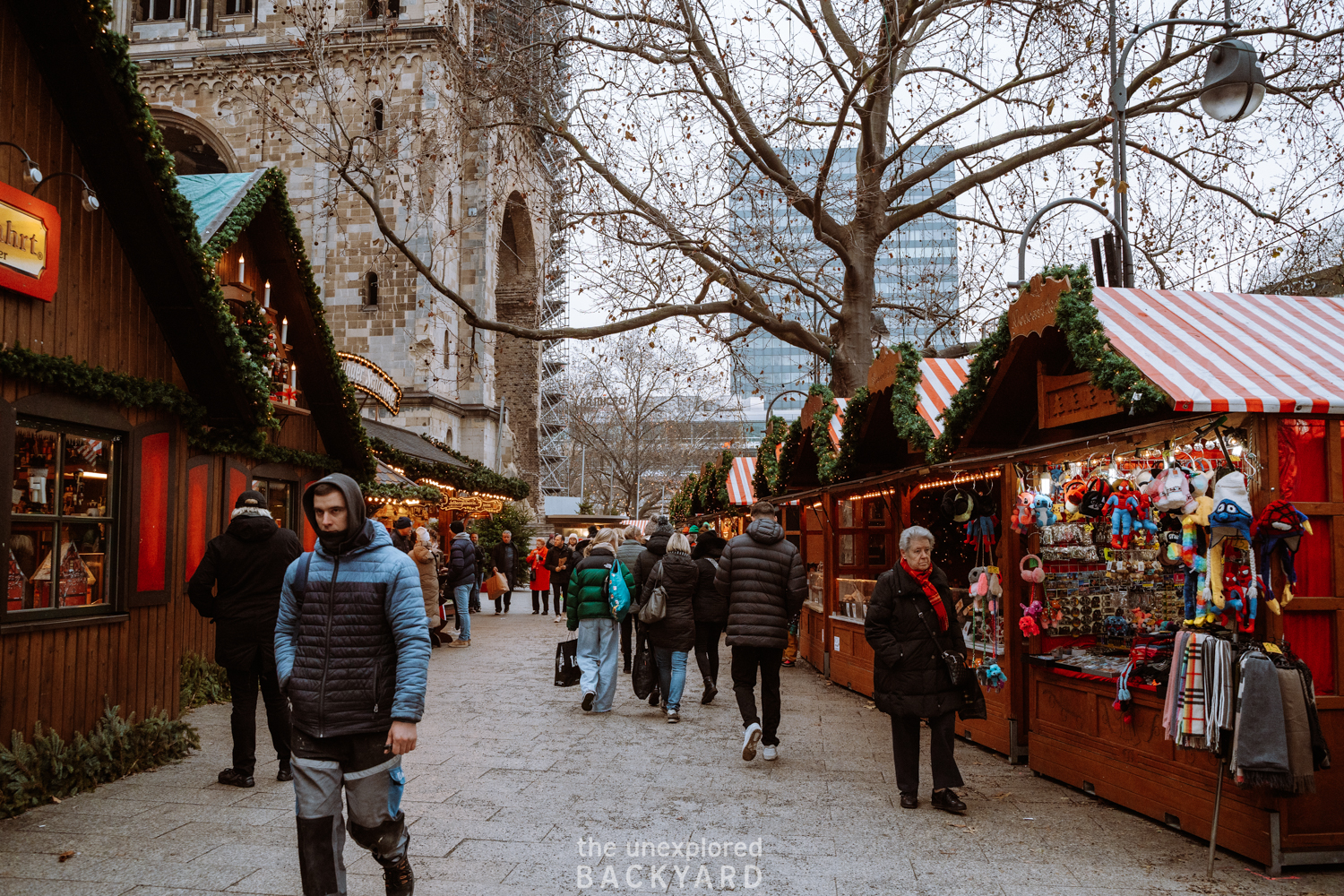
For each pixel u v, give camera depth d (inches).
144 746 258.5
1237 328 235.8
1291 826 182.5
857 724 336.5
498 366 1888.5
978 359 279.7
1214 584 186.4
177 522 302.5
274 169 390.9
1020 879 177.6
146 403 283.6
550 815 216.2
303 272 424.5
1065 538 287.0
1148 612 284.2
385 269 1305.4
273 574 241.1
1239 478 187.8
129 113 251.4
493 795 233.6
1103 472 249.1
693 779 253.0
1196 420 204.2
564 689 408.8
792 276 698.8
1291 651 187.9
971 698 227.5
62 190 253.8
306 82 1295.5
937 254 834.2
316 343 445.1
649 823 211.0
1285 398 192.7
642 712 360.5
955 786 222.8
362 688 140.5
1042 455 267.3
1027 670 282.8
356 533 143.7
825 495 465.1
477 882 173.2
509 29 640.4
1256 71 363.3
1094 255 432.1
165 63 1333.7
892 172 708.7
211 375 324.2
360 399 703.7
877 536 467.8
